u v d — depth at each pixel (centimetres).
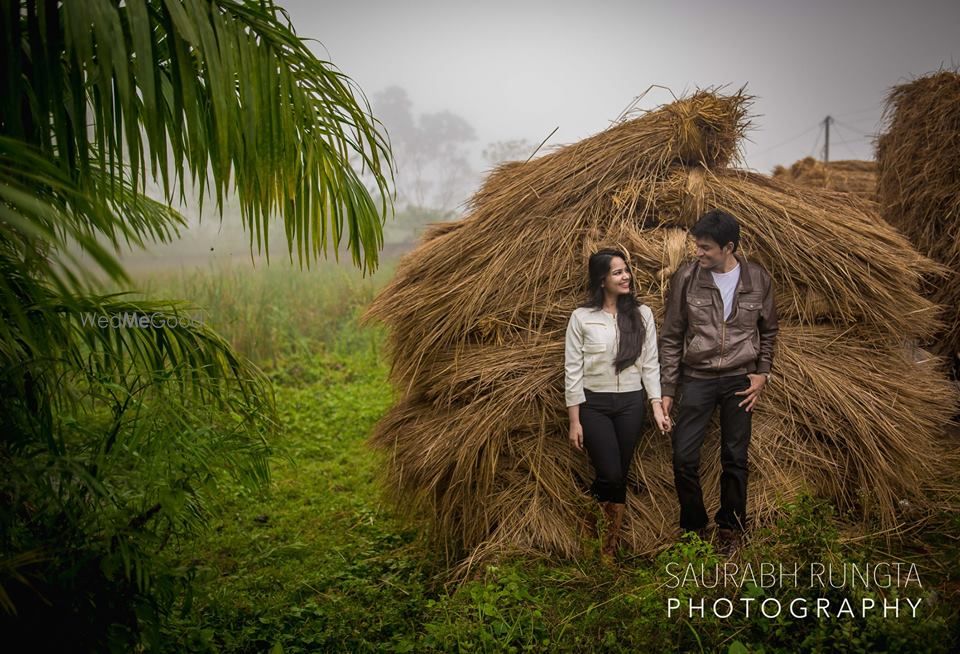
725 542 347
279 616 323
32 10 204
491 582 312
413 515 405
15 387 231
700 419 352
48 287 249
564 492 365
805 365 373
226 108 225
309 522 466
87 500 224
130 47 222
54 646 204
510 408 366
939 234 562
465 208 440
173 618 283
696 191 387
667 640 275
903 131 601
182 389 261
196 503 264
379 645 299
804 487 361
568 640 283
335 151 267
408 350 404
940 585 324
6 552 204
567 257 384
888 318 378
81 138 216
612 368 352
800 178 888
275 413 308
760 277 352
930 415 388
